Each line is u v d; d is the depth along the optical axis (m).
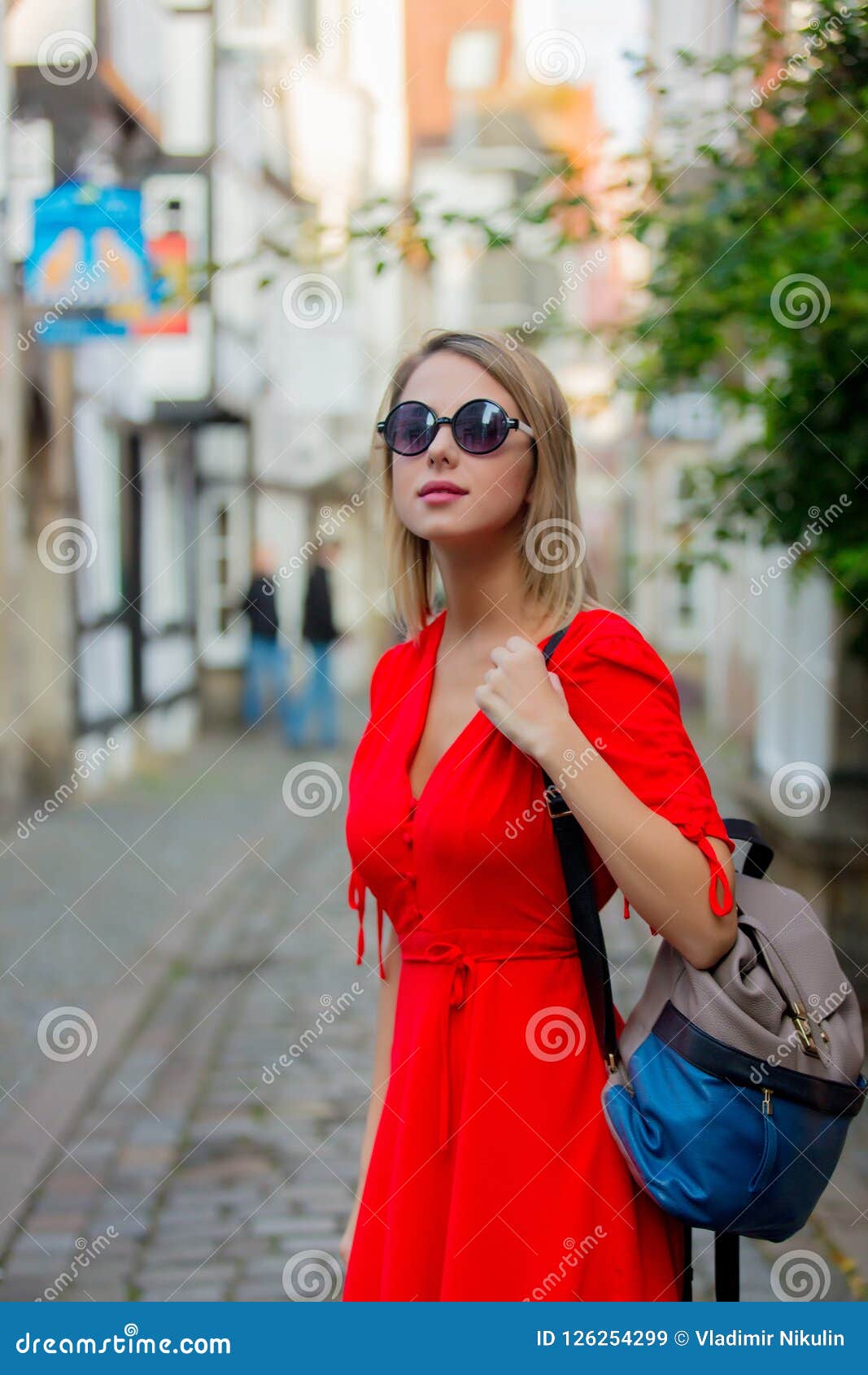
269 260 4.58
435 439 1.72
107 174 11.97
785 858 6.02
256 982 6.13
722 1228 1.54
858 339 4.39
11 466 10.70
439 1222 1.66
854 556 4.65
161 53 13.56
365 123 19.58
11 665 10.69
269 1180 3.97
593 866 1.67
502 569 1.77
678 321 4.77
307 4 16.84
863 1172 3.84
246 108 15.58
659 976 1.64
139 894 7.93
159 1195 3.87
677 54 4.32
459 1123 1.66
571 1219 1.61
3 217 10.41
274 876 8.48
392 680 1.89
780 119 4.17
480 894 1.67
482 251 4.66
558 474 1.76
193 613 17.23
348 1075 4.89
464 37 29.64
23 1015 5.57
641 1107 1.57
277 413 19.39
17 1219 3.70
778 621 9.60
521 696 1.58
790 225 4.21
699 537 5.82
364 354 21.19
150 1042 5.30
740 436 7.45
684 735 1.63
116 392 13.66
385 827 1.75
